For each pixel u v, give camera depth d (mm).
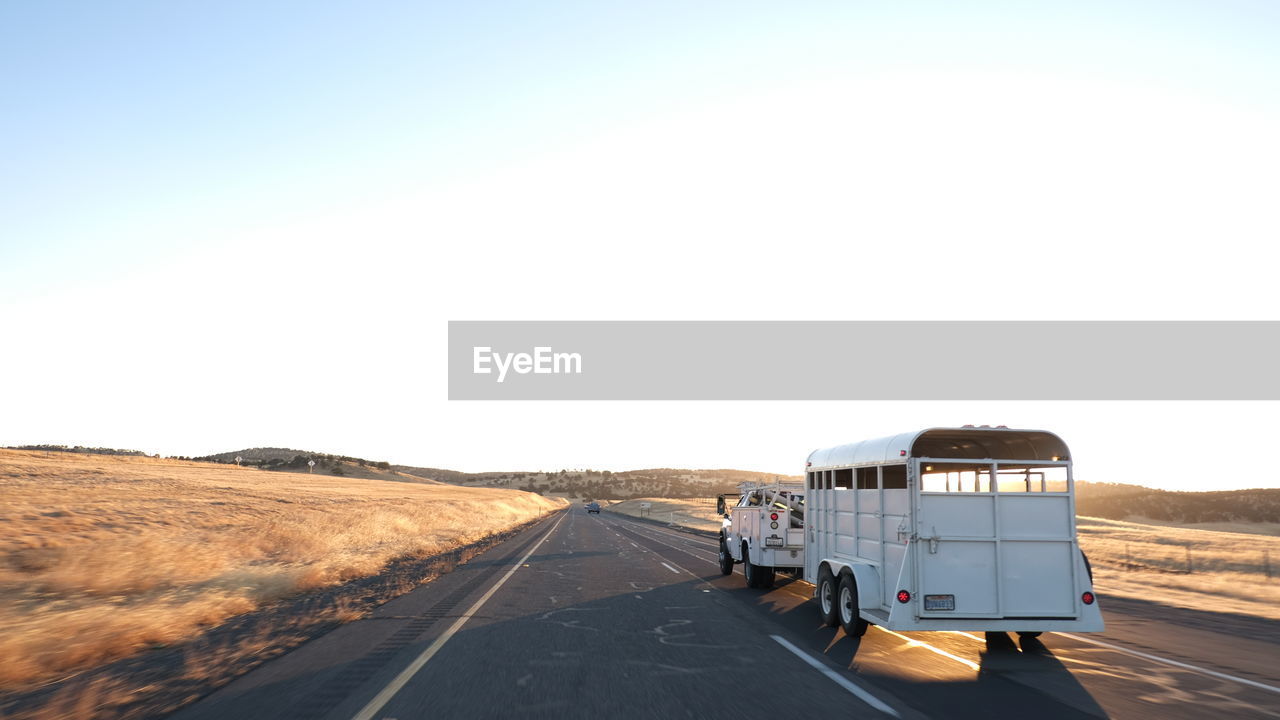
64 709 6203
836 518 11352
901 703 6508
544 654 8633
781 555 15023
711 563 22375
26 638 8406
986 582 8609
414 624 10797
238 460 192625
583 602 13359
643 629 10492
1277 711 6348
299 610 12133
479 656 8492
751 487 17359
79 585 12961
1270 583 17047
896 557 8930
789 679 7426
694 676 7547
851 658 8523
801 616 11859
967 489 10070
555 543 32219
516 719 5953
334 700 6500
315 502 47688
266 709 6191
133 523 24156
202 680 7234
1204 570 20906
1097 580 17625
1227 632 10539
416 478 199250
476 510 62344
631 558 23969
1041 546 8734
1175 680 7500
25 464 50500
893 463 9031
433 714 6086
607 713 6148
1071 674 7758
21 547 16766
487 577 17672
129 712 6109
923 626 8484
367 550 23688
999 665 8203
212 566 16250
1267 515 97062
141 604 11773
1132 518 101312
